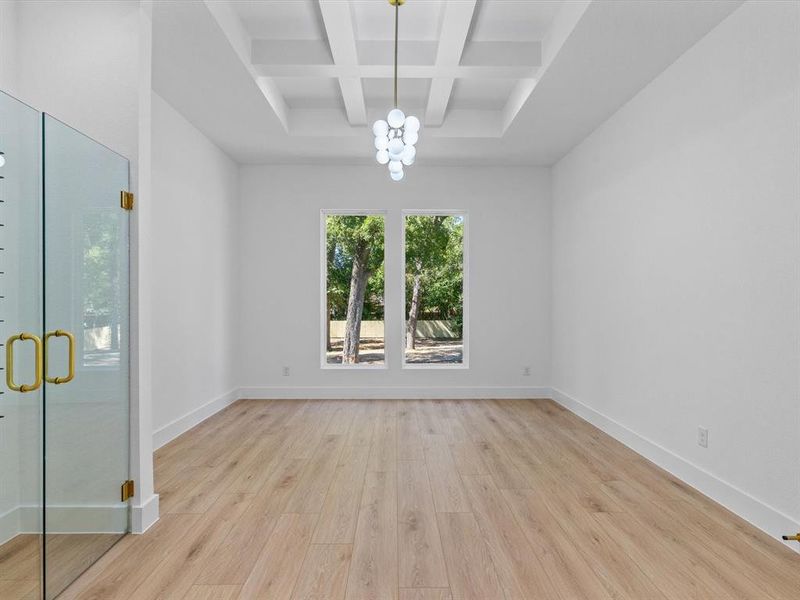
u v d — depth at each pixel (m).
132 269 2.70
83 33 2.68
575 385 5.61
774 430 2.67
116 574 2.29
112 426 2.54
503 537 2.65
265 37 3.96
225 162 5.96
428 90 4.96
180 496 3.21
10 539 2.05
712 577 2.27
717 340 3.13
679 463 3.53
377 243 6.62
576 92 4.20
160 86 4.15
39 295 2.08
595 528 2.76
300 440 4.51
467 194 6.49
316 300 6.45
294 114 5.43
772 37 2.68
